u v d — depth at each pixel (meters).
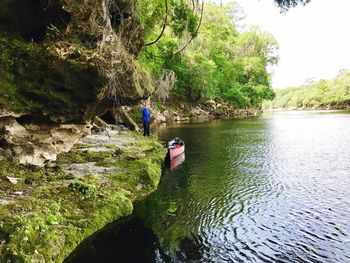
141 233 10.00
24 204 8.93
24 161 11.40
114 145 19.02
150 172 14.77
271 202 12.73
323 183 15.16
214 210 11.96
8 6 9.05
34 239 7.50
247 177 16.48
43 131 11.15
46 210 8.93
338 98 112.31
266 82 84.62
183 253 8.88
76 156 15.57
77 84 9.64
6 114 9.33
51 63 9.04
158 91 41.62
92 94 9.89
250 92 78.00
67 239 8.61
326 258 8.59
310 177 16.28
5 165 10.93
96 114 11.65
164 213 11.64
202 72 55.41
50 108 10.04
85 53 9.26
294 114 82.81
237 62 74.94
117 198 11.38
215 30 67.88
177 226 10.59
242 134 33.91
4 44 9.06
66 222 9.20
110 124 29.25
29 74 9.27
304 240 9.59
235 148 25.16
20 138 10.84
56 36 9.30
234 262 8.42
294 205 12.36
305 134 33.75
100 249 8.96
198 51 59.56
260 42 82.12
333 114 75.25
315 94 127.88
